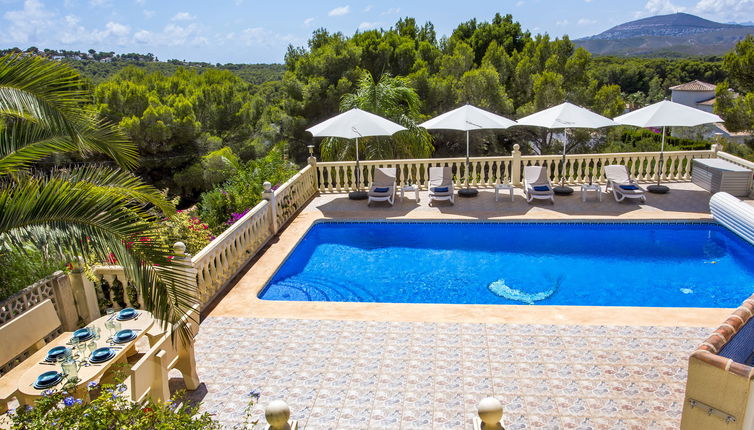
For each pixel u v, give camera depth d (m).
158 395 5.01
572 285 9.19
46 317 6.14
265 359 6.42
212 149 29.20
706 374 3.80
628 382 5.65
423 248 11.23
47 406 4.04
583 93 25.36
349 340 6.83
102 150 5.63
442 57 28.59
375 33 29.55
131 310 6.22
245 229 9.98
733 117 20.12
